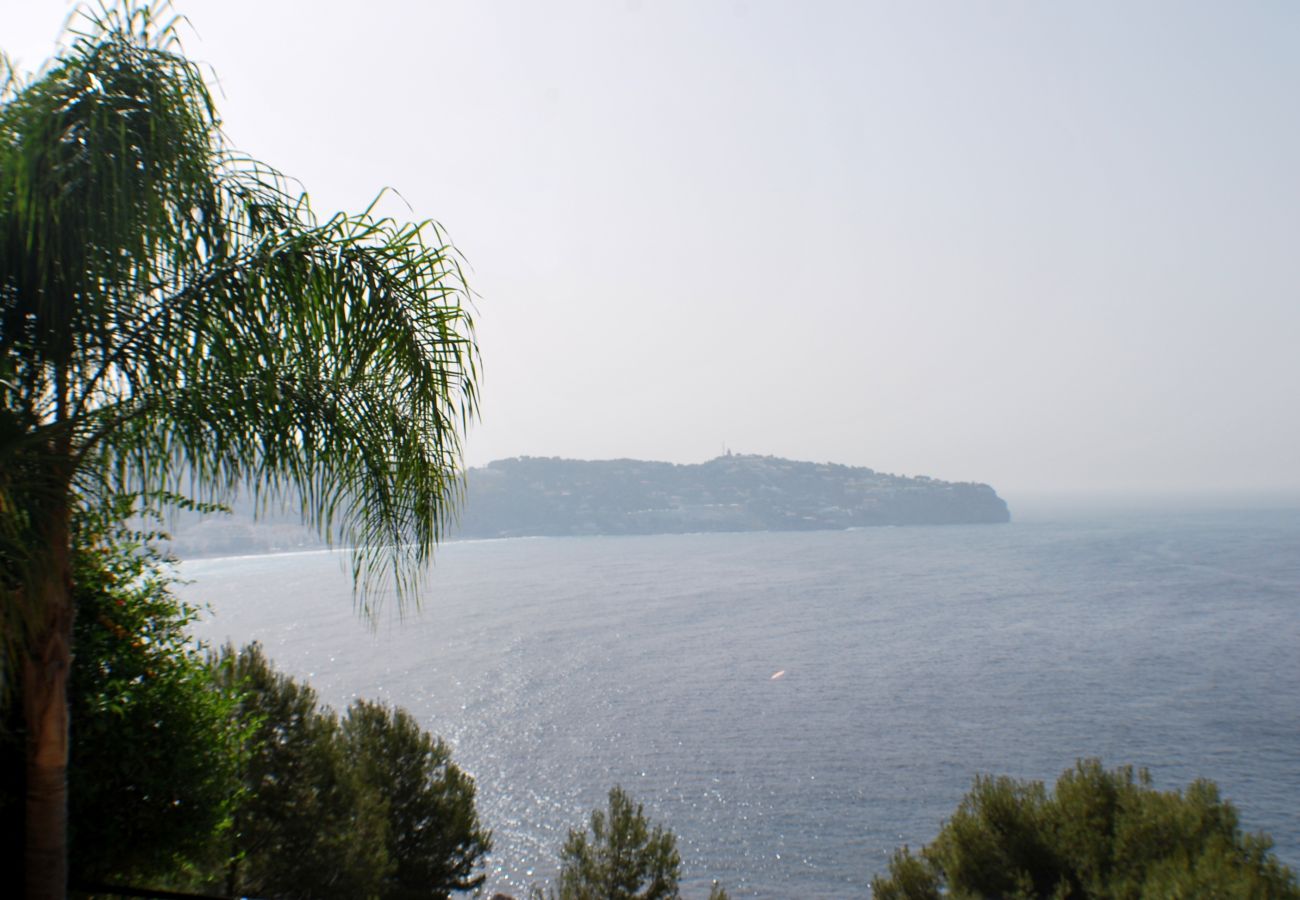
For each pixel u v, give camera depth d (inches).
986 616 6240.2
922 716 3545.8
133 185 181.5
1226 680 4023.1
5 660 170.1
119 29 189.5
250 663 529.7
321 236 196.5
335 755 559.8
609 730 3358.8
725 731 3353.8
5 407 176.4
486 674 4328.3
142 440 201.3
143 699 286.2
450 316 204.4
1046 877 605.6
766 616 6407.5
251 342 192.4
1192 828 560.1
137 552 293.1
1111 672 4276.6
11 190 173.9
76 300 187.6
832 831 2326.5
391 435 203.6
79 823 276.1
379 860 569.0
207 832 308.2
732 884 1998.0
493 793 2608.3
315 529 202.8
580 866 737.0
